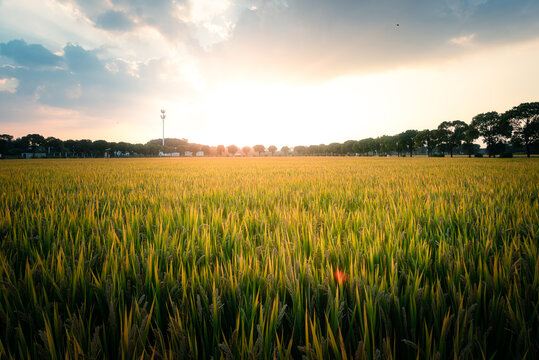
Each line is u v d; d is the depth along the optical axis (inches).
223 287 74.5
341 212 161.2
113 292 69.2
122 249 100.2
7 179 425.7
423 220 150.9
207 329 65.6
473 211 162.9
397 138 4242.1
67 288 75.6
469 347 50.1
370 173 537.0
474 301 66.1
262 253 104.4
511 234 122.7
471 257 92.7
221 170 706.8
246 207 188.5
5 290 68.5
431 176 438.0
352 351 60.2
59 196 247.4
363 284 72.4
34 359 55.9
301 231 129.5
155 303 70.6
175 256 97.6
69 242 114.4
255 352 51.3
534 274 76.6
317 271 86.3
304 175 498.6
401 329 61.2
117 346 59.7
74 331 55.1
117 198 244.5
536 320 62.2
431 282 84.0
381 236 113.8
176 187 319.3
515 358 55.2
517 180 338.3
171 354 51.7
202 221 153.3
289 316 66.1
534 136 2105.1
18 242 118.8
